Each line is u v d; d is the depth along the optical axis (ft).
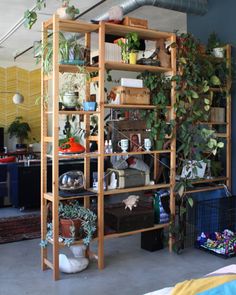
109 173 12.45
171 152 13.07
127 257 12.69
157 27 21.67
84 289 10.19
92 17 19.56
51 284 10.50
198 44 13.57
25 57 30.14
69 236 11.07
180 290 5.30
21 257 12.68
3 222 17.19
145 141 12.78
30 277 10.98
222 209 14.25
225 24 15.28
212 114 14.40
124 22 12.06
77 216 11.37
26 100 32.63
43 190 11.52
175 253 13.09
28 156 26.48
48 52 11.04
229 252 12.73
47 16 18.98
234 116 14.90
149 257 12.69
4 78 31.71
